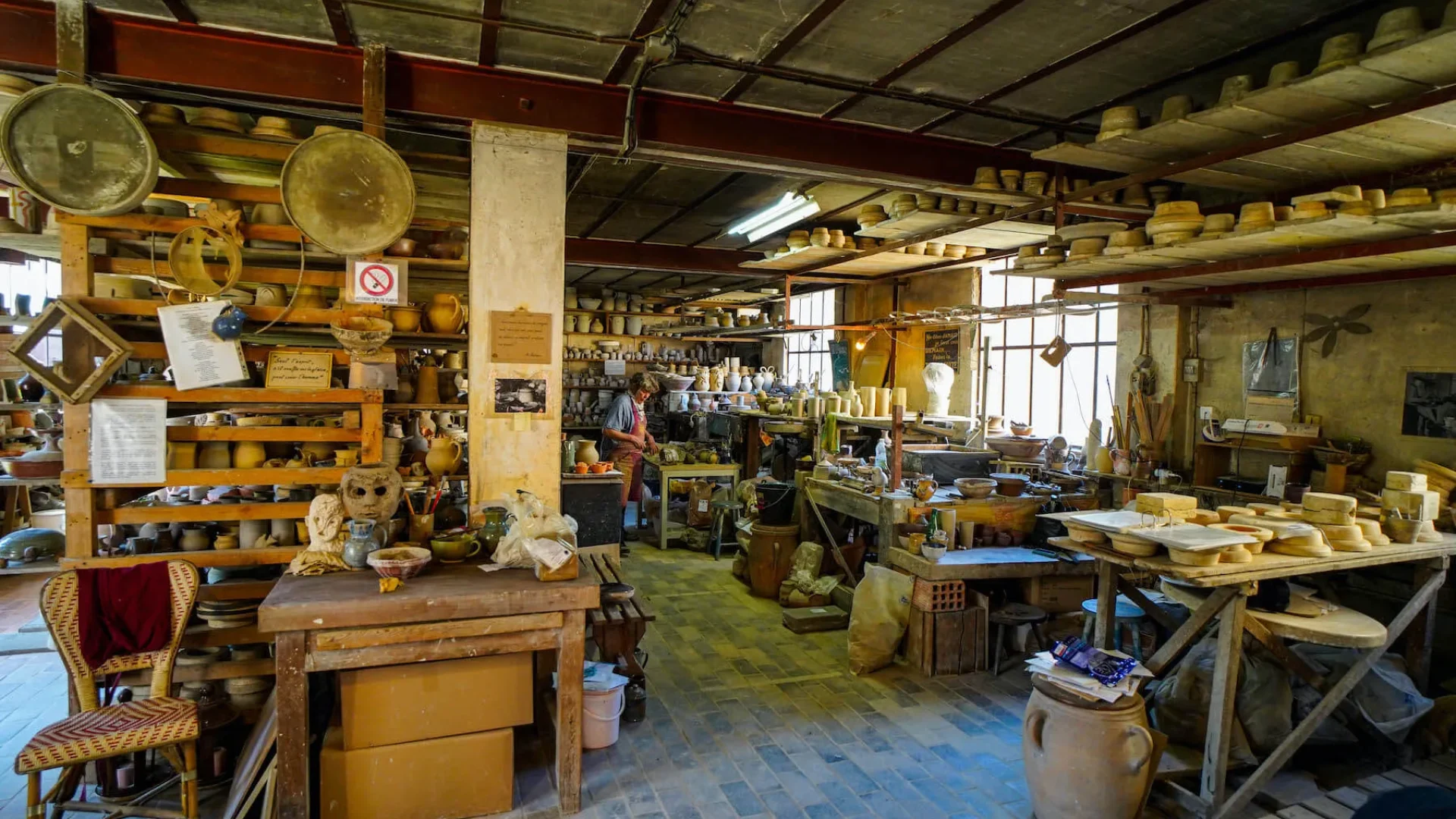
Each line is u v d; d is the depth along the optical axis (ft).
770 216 16.92
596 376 37.65
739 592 17.90
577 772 8.55
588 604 8.46
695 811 8.66
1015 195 12.64
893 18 8.71
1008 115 11.71
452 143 13.39
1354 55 7.45
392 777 8.09
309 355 9.62
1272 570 8.47
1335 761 9.89
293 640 7.57
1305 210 8.79
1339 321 12.20
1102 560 9.82
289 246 9.86
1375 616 11.64
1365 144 8.76
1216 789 8.41
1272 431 12.74
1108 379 16.89
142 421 8.84
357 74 9.73
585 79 10.71
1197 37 8.97
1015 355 19.70
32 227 10.02
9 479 15.12
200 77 9.15
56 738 7.14
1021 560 13.03
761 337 34.40
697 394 33.14
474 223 10.23
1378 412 11.70
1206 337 14.32
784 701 11.69
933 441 19.65
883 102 11.28
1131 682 8.36
